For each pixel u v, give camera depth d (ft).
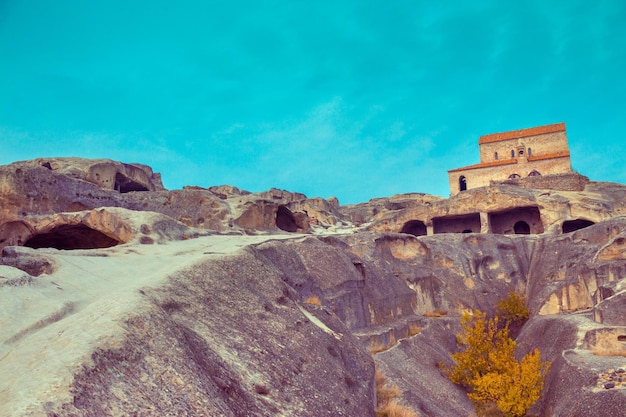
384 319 83.92
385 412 48.67
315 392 32.58
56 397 18.85
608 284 88.38
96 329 24.34
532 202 148.97
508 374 66.08
